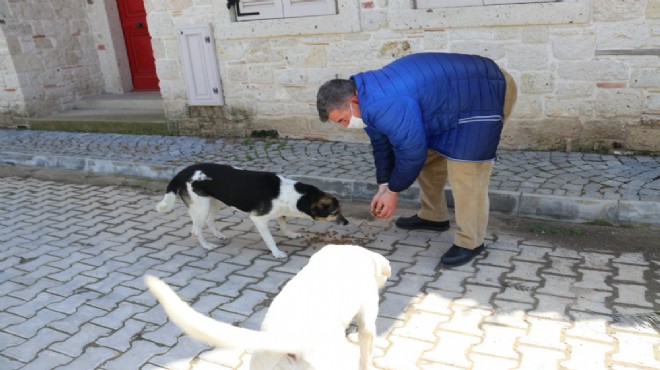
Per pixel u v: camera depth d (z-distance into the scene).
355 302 2.39
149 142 8.05
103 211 5.78
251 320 3.49
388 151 3.84
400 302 3.56
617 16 5.25
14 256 4.73
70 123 9.27
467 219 3.87
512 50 5.78
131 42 10.31
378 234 4.66
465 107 3.47
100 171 7.17
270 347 1.85
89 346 3.30
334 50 6.72
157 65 7.99
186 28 7.45
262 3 7.02
